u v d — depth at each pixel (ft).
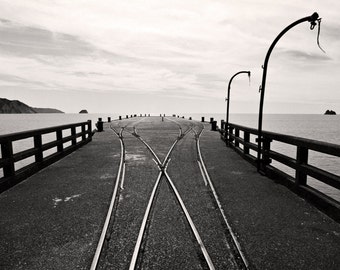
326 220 13.05
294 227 12.34
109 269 9.34
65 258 10.00
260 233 11.79
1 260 9.86
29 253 10.32
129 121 116.37
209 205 15.08
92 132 46.68
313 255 10.07
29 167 21.57
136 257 9.82
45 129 24.75
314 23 18.71
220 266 9.47
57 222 12.97
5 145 18.01
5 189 17.61
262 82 21.53
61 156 28.96
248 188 18.21
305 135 371.15
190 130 66.80
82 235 11.70
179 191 17.53
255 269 9.29
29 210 14.44
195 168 24.12
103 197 16.47
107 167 24.64
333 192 101.65
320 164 171.53
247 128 27.20
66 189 18.08
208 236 11.56
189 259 9.89
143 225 12.25
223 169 23.81
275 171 20.06
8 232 11.97
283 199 15.99
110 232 11.91
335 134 397.80
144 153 32.17
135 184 19.15
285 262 9.66
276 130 481.87
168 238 11.41
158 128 73.41
